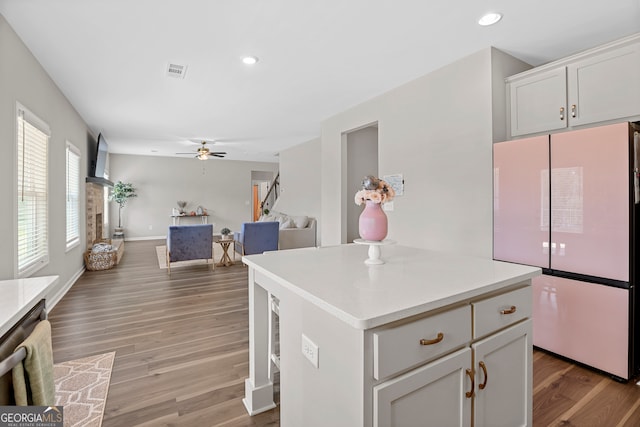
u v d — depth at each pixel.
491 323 1.22
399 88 3.75
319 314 1.14
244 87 3.78
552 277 2.34
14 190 2.54
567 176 2.24
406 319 0.99
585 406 1.83
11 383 0.97
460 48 2.84
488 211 2.80
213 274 5.06
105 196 7.89
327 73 3.38
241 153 9.17
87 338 2.72
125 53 2.92
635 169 2.01
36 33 2.57
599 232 2.10
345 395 1.00
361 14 2.33
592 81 2.40
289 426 1.39
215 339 2.71
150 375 2.14
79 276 4.87
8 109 2.45
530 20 2.40
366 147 6.08
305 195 7.53
